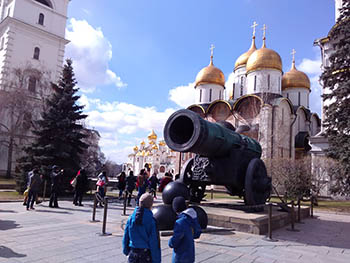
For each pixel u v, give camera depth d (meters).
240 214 7.90
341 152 16.17
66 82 17.42
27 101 24.34
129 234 3.09
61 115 16.30
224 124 9.62
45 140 15.88
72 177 15.58
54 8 38.53
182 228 3.28
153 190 16.48
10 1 36.19
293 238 7.17
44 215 8.87
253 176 8.08
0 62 34.00
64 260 4.47
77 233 6.39
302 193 20.95
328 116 18.17
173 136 6.96
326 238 7.51
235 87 40.12
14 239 5.68
